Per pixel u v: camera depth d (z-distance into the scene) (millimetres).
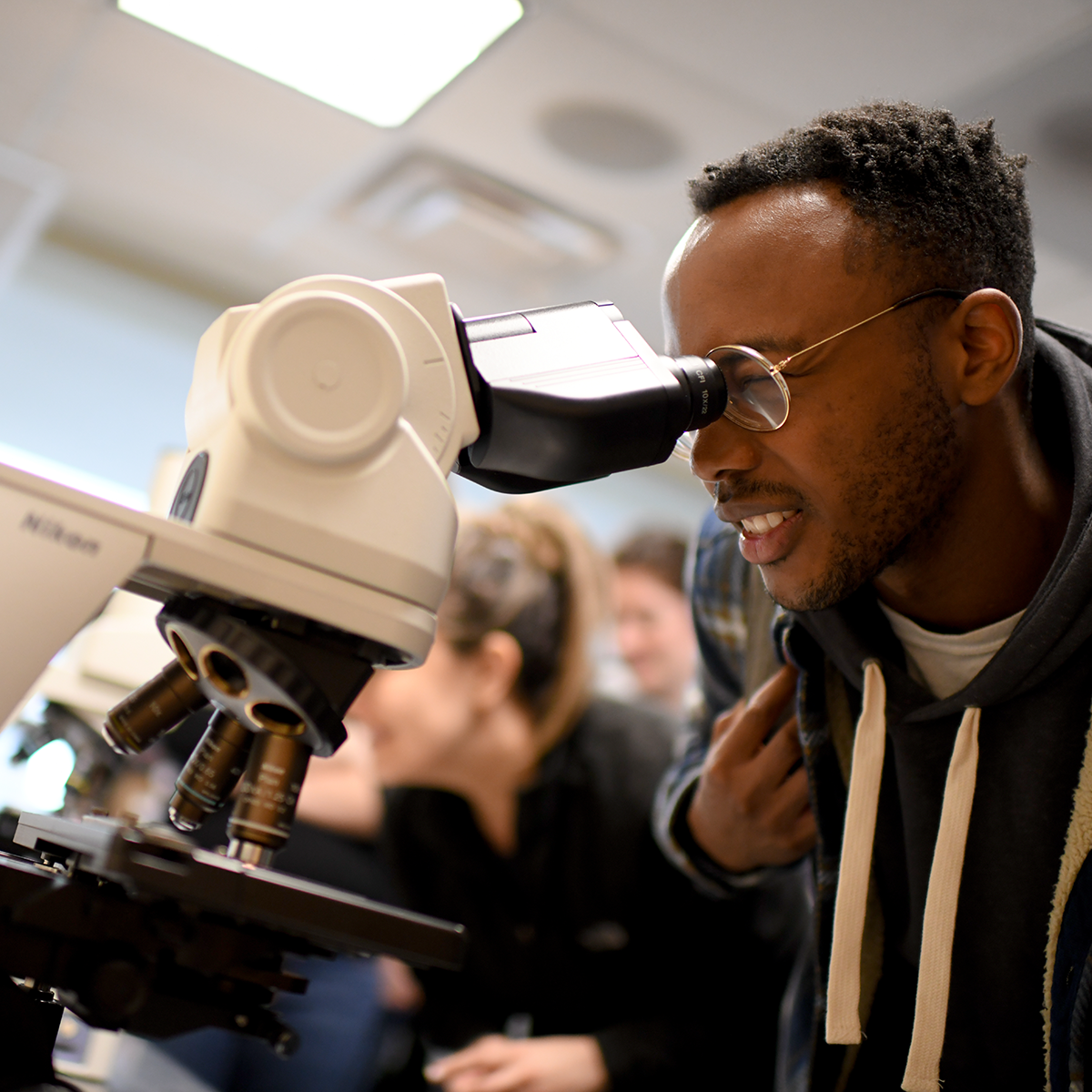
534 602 1833
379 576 719
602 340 854
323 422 697
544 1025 1780
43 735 1794
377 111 3033
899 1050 1115
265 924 688
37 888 667
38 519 664
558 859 1782
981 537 1031
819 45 2459
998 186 1057
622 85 2730
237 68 2957
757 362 917
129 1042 1529
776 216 965
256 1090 1908
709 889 1334
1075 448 1012
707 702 1507
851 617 1094
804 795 1182
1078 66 2354
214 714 784
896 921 1112
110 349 4250
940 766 1038
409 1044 1936
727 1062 1707
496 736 1797
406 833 1874
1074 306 3328
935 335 977
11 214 3795
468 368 781
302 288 729
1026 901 983
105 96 3215
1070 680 975
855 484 945
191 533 681
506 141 3070
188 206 3826
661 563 3154
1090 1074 873
